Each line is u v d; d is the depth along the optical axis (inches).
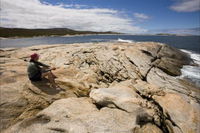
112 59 584.1
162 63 677.9
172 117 271.7
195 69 722.2
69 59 599.2
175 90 449.4
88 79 442.6
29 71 331.9
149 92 342.0
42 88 329.7
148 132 220.7
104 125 215.2
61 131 207.8
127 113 243.4
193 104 352.8
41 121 229.8
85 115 237.0
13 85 331.6
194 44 2079.2
